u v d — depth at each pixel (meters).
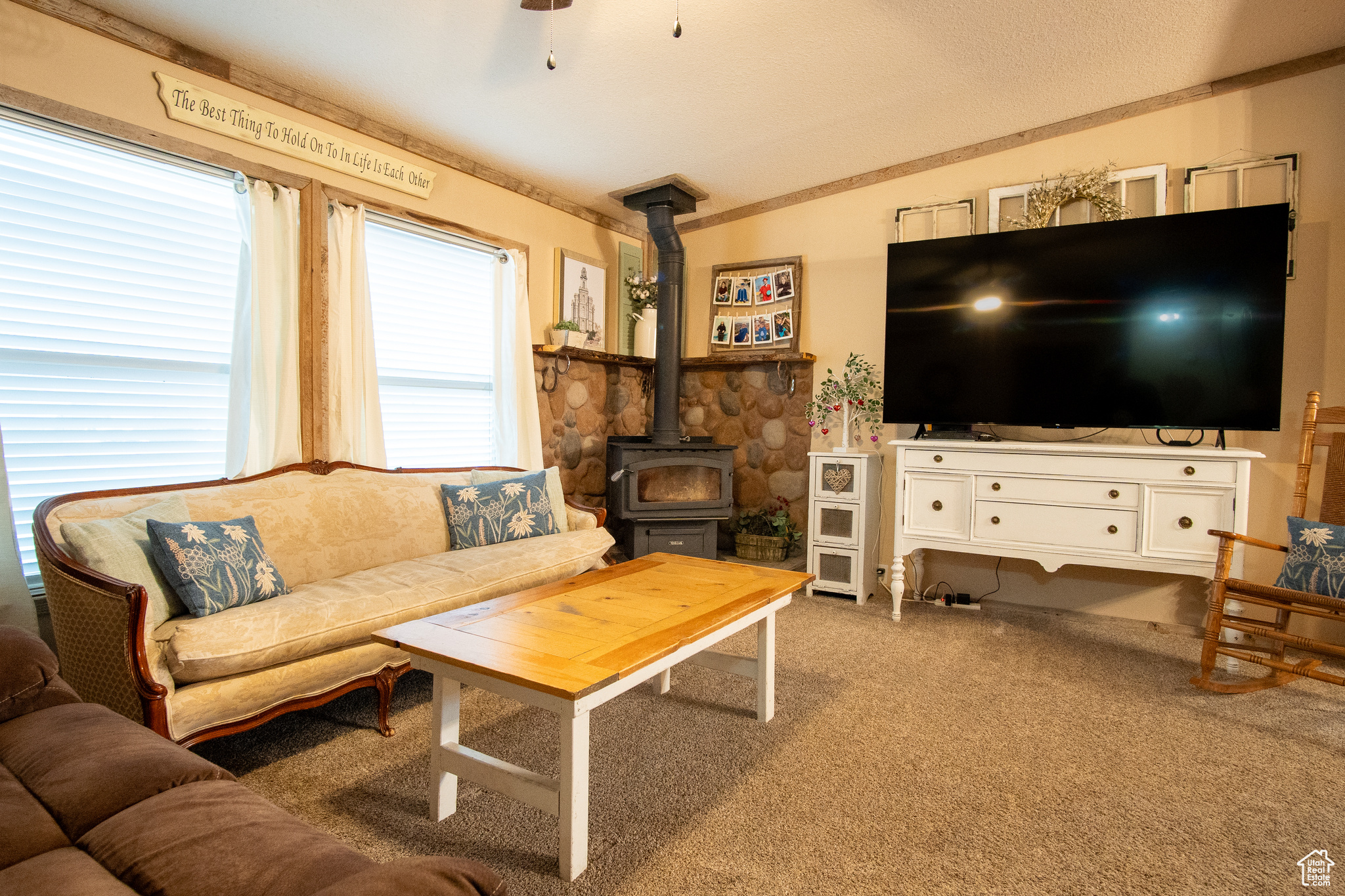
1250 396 2.88
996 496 3.21
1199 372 2.98
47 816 1.05
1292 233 3.02
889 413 3.71
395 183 3.37
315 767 1.95
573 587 2.21
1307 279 3.00
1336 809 1.73
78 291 2.44
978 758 1.98
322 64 2.79
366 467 3.12
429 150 3.54
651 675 1.63
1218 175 3.16
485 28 2.56
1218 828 1.64
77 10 2.32
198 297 2.75
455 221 3.72
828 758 1.98
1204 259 2.97
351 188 3.21
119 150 2.49
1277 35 2.77
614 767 1.92
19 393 2.32
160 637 1.90
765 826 1.63
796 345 4.43
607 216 4.79
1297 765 1.95
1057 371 3.28
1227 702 2.40
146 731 1.33
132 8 2.39
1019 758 1.98
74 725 1.33
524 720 2.26
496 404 3.96
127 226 2.55
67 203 2.40
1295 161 2.99
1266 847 1.57
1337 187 2.93
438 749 1.66
